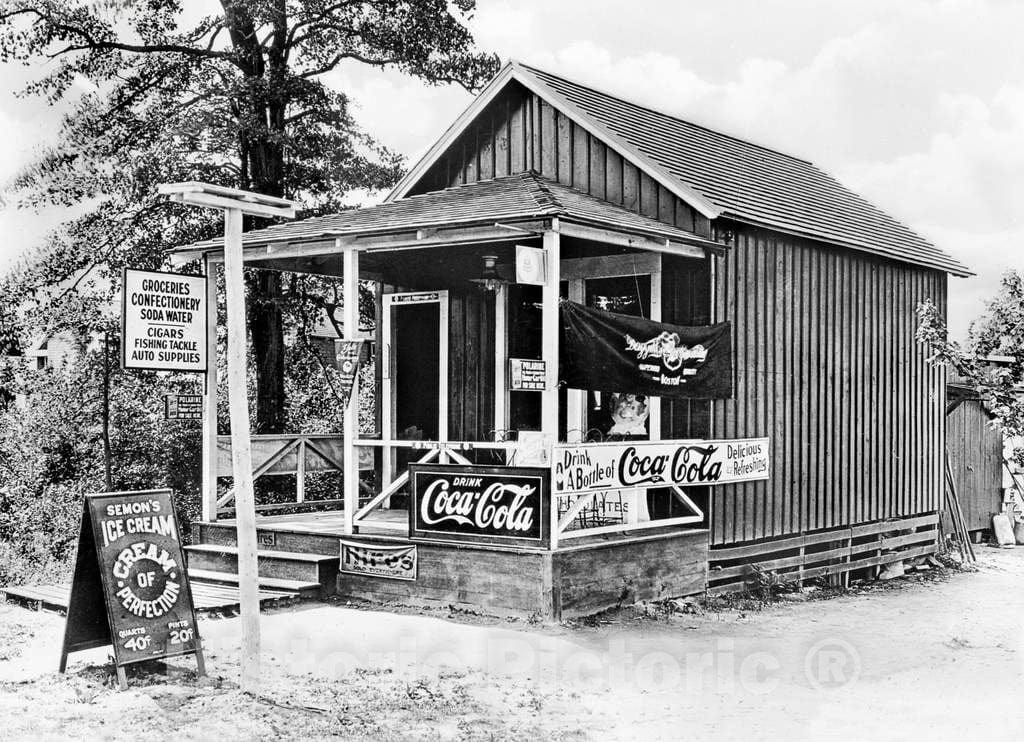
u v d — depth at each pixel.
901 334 17.53
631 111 16.52
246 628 8.38
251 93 19.47
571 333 11.05
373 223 12.16
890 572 17.20
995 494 22.45
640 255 13.52
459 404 15.09
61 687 8.36
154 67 20.94
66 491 20.67
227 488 21.98
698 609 12.55
